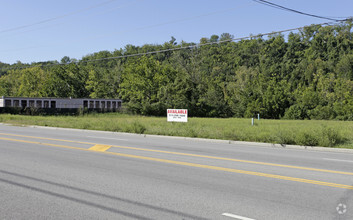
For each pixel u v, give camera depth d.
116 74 93.19
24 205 5.39
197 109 74.06
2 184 6.73
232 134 17.05
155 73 73.94
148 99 72.62
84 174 7.74
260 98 70.50
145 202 5.60
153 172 8.06
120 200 5.71
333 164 9.69
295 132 17.02
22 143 13.73
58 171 8.05
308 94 65.81
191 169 8.50
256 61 127.56
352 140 16.05
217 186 6.73
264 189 6.53
